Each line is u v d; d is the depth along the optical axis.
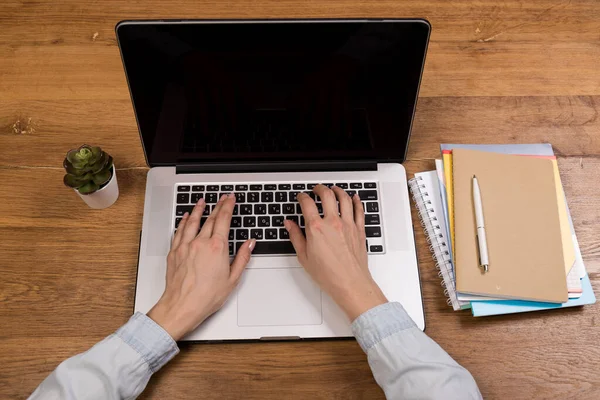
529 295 0.74
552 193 0.82
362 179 0.84
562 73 0.96
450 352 0.74
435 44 0.98
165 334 0.68
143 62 0.73
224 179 0.84
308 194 0.83
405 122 0.81
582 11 1.00
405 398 0.63
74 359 0.66
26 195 0.84
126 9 0.99
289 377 0.72
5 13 0.98
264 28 0.71
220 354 0.73
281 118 0.80
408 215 0.82
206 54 0.73
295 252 0.78
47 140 0.88
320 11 1.00
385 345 0.66
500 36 0.99
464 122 0.92
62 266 0.79
